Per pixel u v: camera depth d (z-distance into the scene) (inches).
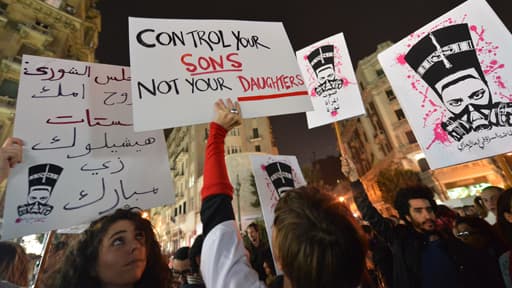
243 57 71.0
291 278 30.8
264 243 163.2
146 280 52.2
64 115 69.7
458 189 740.7
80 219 61.5
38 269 54.8
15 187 58.9
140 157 72.7
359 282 31.5
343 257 29.6
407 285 69.9
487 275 64.8
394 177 685.3
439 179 776.3
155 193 70.2
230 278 32.5
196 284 96.6
